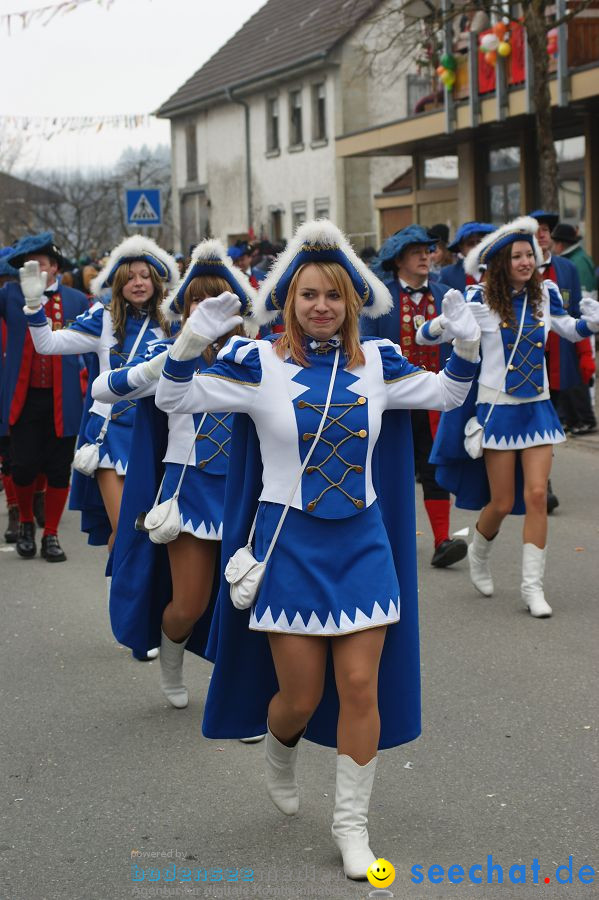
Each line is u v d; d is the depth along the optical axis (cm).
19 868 377
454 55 2055
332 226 362
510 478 660
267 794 430
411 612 389
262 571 366
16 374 811
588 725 487
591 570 747
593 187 1908
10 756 475
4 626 671
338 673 364
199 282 484
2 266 862
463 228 860
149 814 416
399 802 419
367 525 370
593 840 385
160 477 511
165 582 518
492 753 461
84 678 574
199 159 4075
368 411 368
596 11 1731
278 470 368
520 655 582
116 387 434
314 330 366
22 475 829
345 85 3222
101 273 604
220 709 399
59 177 4788
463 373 374
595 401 1427
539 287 655
